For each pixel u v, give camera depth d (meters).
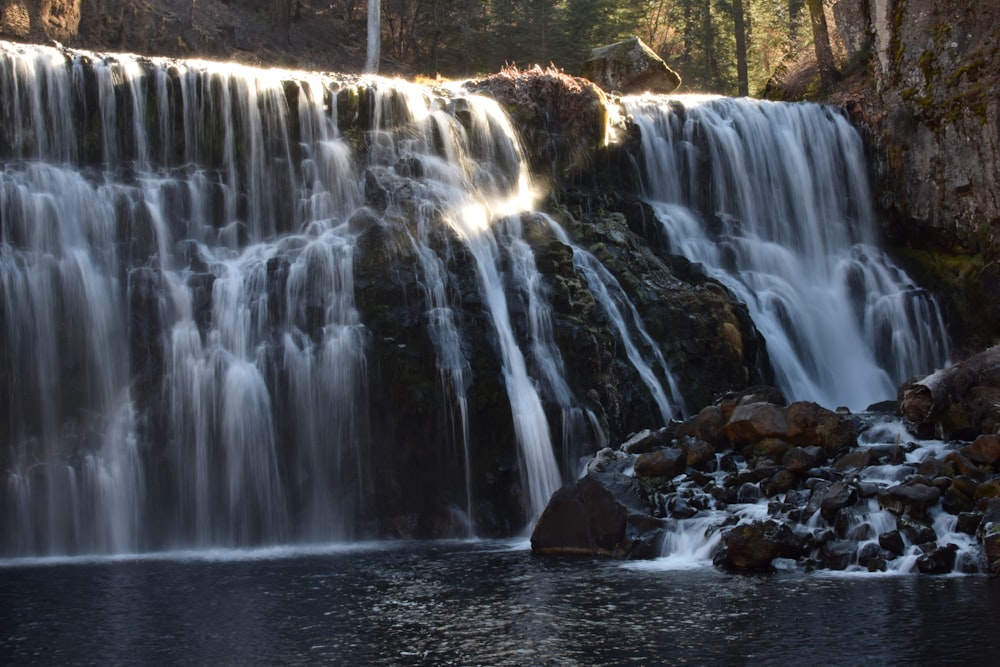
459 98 25.12
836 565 14.06
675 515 16.09
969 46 29.41
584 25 55.66
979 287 28.23
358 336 19.69
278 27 43.84
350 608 12.30
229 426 18.88
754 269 27.75
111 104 21.48
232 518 18.62
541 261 21.94
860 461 16.30
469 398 19.73
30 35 31.75
